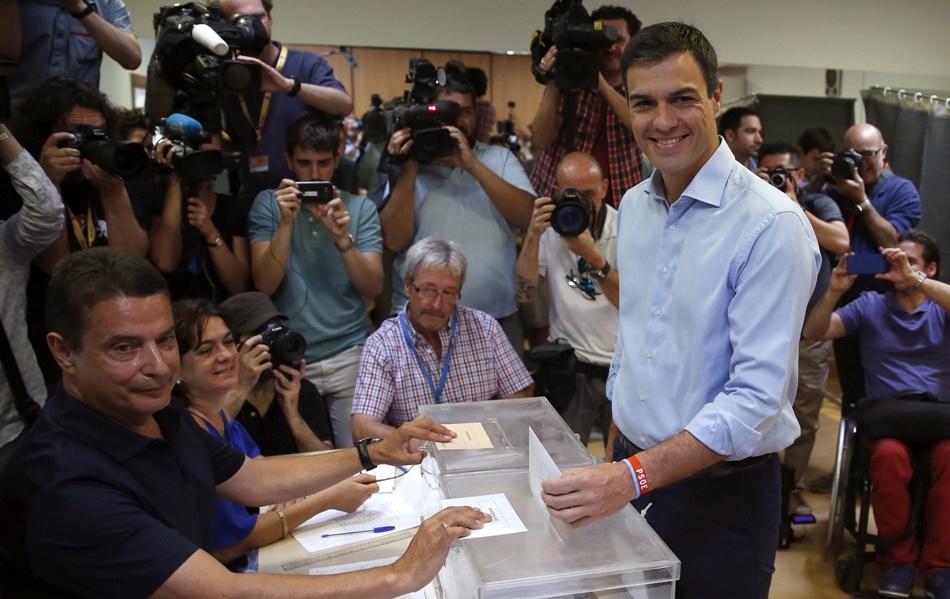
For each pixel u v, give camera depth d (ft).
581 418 8.71
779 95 13.85
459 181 9.05
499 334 8.08
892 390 9.14
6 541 3.71
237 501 5.08
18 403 6.22
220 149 8.45
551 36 8.48
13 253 6.52
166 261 8.11
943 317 8.92
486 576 3.47
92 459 3.71
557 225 7.69
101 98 7.61
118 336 3.68
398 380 7.68
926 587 8.36
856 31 13.85
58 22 8.52
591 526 3.96
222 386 5.85
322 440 7.80
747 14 13.52
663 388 4.66
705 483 4.64
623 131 9.37
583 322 8.54
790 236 4.12
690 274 4.48
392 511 5.69
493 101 13.16
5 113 6.35
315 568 4.91
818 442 12.44
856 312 9.34
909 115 12.99
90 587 3.61
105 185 7.29
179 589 3.58
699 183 4.44
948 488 8.18
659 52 4.20
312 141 8.30
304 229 8.68
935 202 12.74
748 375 4.09
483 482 4.50
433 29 12.75
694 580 4.78
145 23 11.59
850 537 9.65
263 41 8.40
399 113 8.48
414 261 7.51
